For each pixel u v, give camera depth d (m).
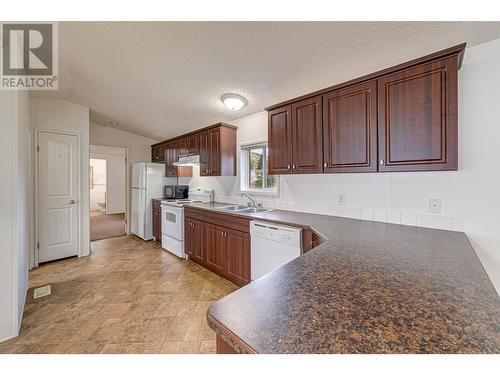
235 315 0.62
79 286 2.59
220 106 3.03
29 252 3.07
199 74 2.39
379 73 1.69
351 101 1.85
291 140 2.29
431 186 1.76
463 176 1.63
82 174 3.62
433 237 1.48
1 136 1.71
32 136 3.16
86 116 3.63
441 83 1.45
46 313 2.05
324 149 2.03
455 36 1.49
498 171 1.51
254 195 3.17
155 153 5.19
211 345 1.66
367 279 0.85
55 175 3.36
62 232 3.43
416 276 0.88
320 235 1.58
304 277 0.87
